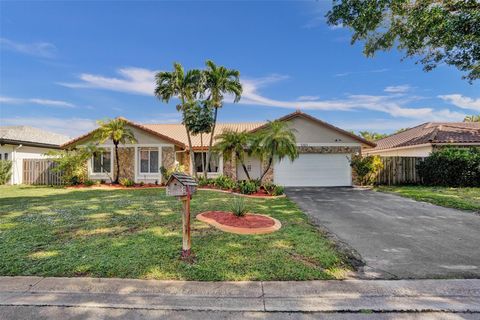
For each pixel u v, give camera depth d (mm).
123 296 3629
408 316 3244
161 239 5828
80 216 8125
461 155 16188
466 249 5566
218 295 3652
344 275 4270
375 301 3531
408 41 11648
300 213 8969
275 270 4359
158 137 19031
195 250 5188
